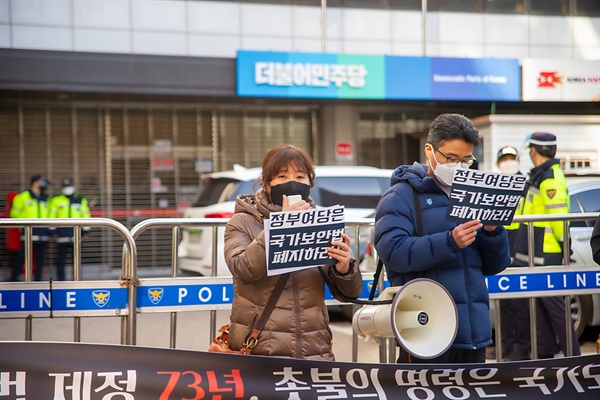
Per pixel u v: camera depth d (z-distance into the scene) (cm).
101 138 1514
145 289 481
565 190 622
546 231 612
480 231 371
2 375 355
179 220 491
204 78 1323
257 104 1550
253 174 962
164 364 363
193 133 1557
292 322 350
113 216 1521
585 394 398
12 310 463
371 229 713
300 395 359
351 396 362
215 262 504
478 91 1410
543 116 1331
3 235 1448
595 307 733
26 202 1265
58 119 1492
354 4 1486
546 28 1549
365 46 1495
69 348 362
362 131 1608
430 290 352
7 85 1263
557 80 1426
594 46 1564
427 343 346
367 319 379
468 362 386
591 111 1571
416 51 1510
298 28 1468
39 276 1268
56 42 1381
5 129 1467
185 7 1427
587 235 715
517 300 640
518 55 1539
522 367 392
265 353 351
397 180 381
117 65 1298
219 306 496
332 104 1544
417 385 376
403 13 1504
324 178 963
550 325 636
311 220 337
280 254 335
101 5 1396
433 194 374
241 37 1448
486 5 1527
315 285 356
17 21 1367
